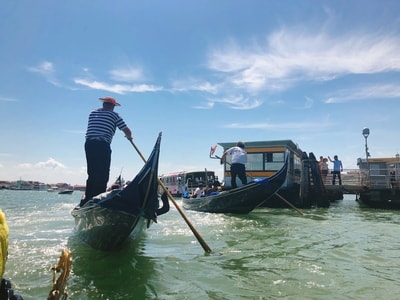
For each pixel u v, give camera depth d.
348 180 22.05
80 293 3.46
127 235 5.23
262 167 17.56
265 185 10.83
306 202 17.33
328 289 3.64
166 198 6.51
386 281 3.91
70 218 10.53
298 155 20.75
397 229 8.10
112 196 4.89
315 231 7.68
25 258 4.90
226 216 11.05
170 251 5.47
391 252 5.44
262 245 6.00
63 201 23.97
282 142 17.34
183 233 7.27
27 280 3.89
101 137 6.04
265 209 15.25
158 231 7.57
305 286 3.74
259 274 4.18
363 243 6.21
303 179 17.11
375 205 17.75
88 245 5.81
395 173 19.61
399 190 16.95
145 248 5.70
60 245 5.89
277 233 7.35
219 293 3.51
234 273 4.22
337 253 5.36
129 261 4.78
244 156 11.36
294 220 10.02
